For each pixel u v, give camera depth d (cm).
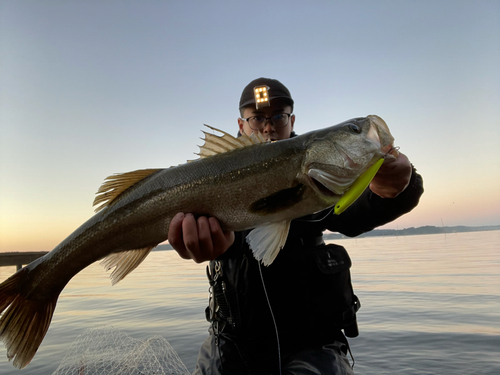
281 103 96
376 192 63
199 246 58
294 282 70
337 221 75
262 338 70
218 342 74
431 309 176
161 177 63
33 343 63
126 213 63
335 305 71
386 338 130
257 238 60
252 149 62
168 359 100
